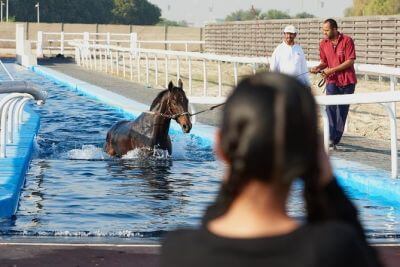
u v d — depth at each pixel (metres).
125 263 7.72
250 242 2.32
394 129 12.30
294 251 2.29
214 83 35.50
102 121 22.64
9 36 78.94
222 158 2.44
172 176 13.70
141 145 15.58
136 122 15.74
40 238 9.06
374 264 2.35
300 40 42.47
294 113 2.37
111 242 8.86
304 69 17.02
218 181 13.21
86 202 11.33
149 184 12.91
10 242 8.70
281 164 2.36
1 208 10.12
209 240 2.34
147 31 79.50
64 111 25.11
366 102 12.59
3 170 12.45
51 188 12.45
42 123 21.81
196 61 53.69
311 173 2.47
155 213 10.59
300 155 2.38
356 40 36.62
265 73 2.47
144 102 26.72
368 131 19.36
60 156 16.11
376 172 12.96
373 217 10.50
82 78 38.38
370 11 83.94
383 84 32.94
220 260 2.31
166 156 15.70
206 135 18.22
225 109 2.42
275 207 2.41
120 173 13.98
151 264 7.68
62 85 36.69
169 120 15.54
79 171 14.16
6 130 15.16
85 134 19.67
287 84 2.40
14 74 44.31
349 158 14.82
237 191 2.41
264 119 2.36
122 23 153.62
